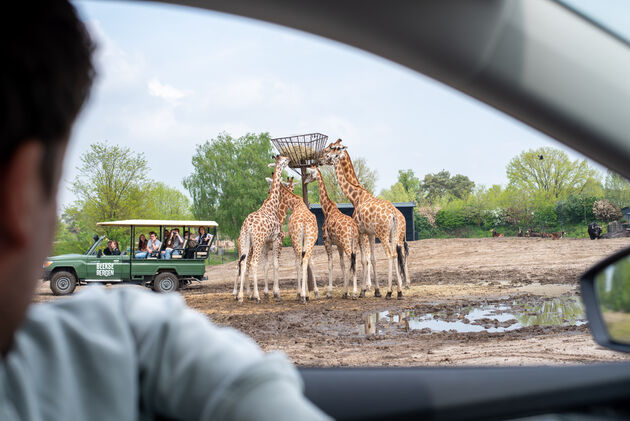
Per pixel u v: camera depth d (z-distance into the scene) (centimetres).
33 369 45
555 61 111
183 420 47
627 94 112
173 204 4947
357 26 118
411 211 3456
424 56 119
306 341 696
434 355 562
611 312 114
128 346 49
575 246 2212
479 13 107
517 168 4319
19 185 30
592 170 4062
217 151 4675
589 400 111
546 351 541
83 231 3362
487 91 119
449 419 107
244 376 43
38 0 33
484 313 891
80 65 35
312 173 1332
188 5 133
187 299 1341
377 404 106
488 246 2362
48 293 1544
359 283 1603
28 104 30
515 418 110
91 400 47
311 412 41
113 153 3319
